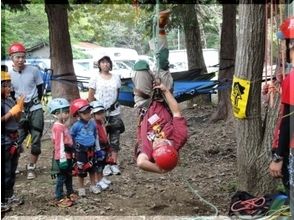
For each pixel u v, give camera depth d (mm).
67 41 8852
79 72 19859
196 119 10383
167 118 3758
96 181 5375
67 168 4863
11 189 4871
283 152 3602
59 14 8766
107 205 4930
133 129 10008
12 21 24234
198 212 4703
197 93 8406
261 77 4434
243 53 4398
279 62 4082
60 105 4809
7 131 4758
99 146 5305
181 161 6816
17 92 5691
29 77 5715
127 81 7418
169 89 3961
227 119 9547
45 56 25188
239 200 4477
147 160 3686
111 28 31703
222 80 8594
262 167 4516
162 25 3953
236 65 4484
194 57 12984
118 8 14273
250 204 4332
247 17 4332
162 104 3803
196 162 6781
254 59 4379
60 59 8758
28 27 25062
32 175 5871
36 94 5801
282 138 3555
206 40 28781
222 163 6688
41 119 5816
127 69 20812
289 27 3564
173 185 5617
